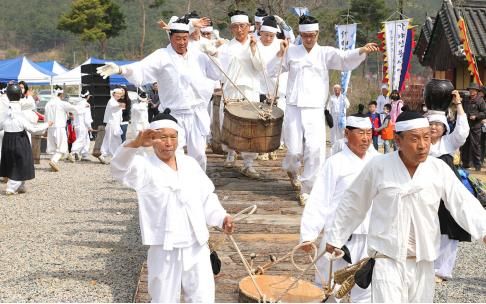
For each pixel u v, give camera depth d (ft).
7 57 300.61
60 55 311.06
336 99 63.31
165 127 15.37
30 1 353.10
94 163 62.90
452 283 24.62
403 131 13.85
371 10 129.59
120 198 42.68
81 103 63.93
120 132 61.00
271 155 38.58
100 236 31.50
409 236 14.08
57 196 43.34
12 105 43.34
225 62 33.35
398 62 41.11
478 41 62.18
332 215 17.84
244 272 21.24
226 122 29.66
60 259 27.27
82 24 173.17
